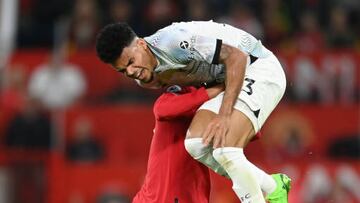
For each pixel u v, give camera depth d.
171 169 18.03
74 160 31.11
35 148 31.77
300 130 32.09
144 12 37.00
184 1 37.28
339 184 30.09
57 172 30.22
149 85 17.45
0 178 30.19
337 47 37.78
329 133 32.38
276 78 17.44
